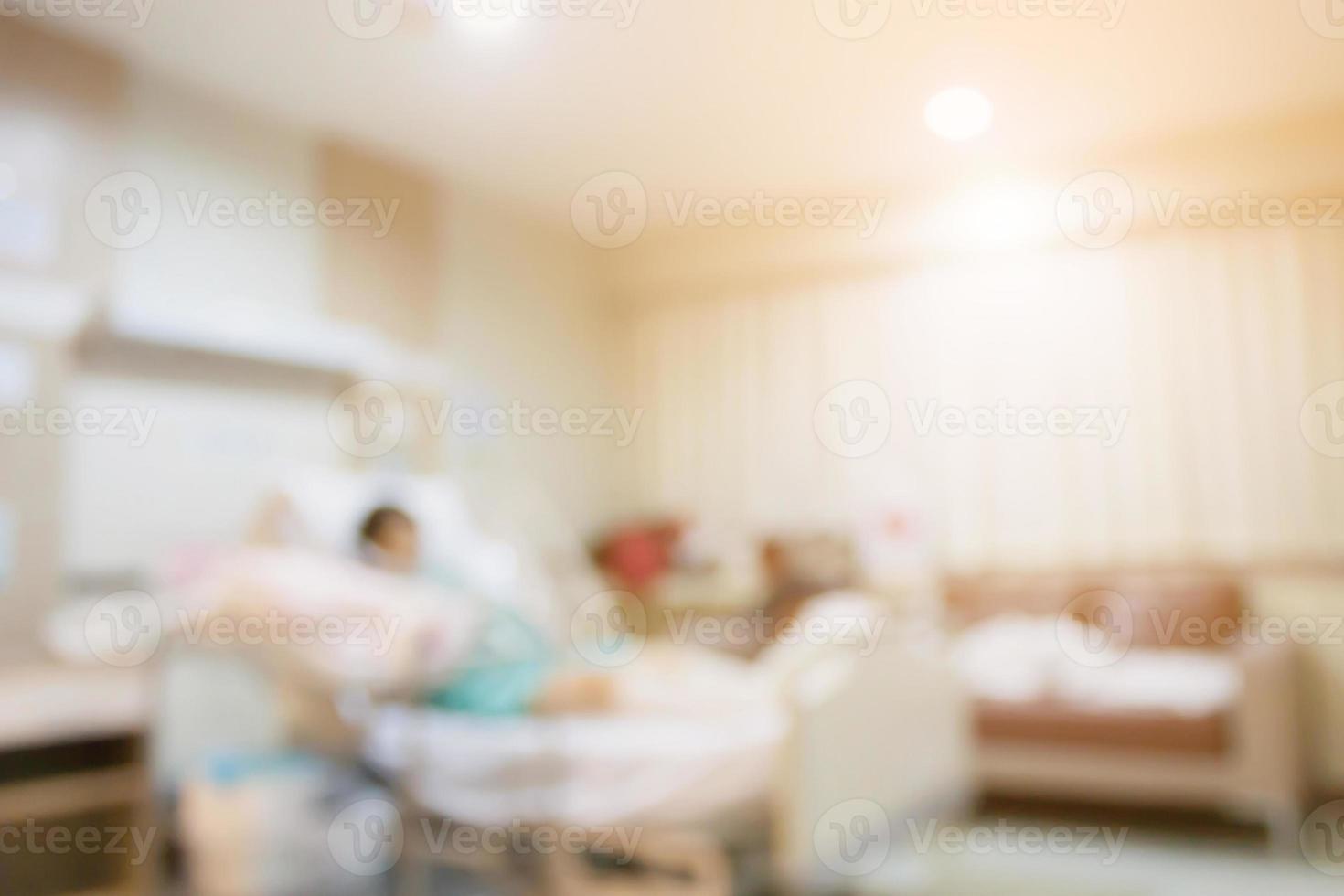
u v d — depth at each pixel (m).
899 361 3.81
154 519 2.36
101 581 2.25
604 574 3.74
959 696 2.78
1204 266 3.37
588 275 4.15
